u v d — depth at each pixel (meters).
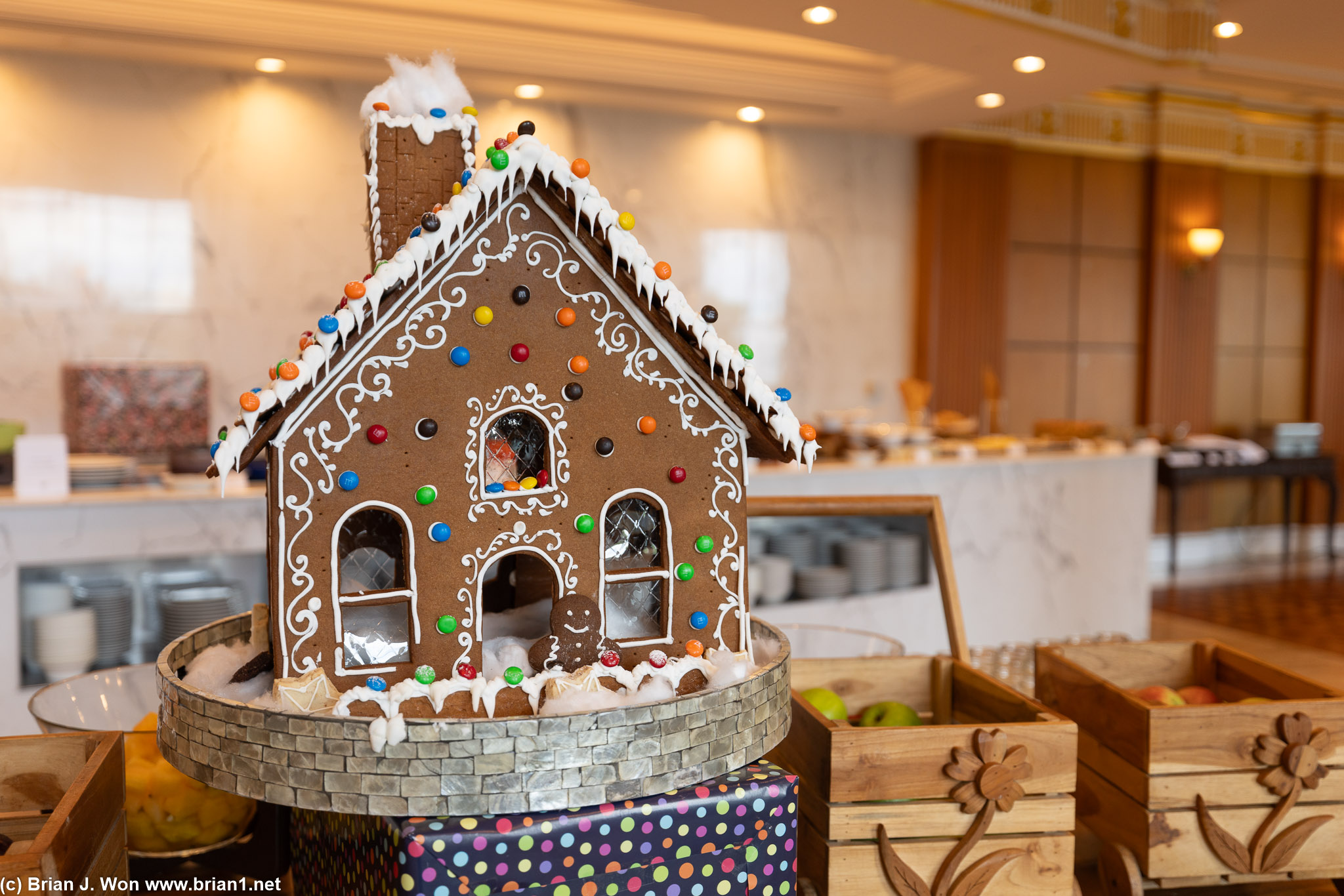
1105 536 4.97
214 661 1.06
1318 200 7.98
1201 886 1.36
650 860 0.91
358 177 5.30
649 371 1.06
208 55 4.73
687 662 1.03
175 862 1.12
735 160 6.22
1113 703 1.36
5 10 4.13
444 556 0.99
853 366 6.66
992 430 5.81
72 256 4.82
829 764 1.12
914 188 6.75
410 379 0.97
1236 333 7.88
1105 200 7.36
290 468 0.94
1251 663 1.55
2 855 0.82
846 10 4.12
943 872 1.13
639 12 5.10
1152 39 4.76
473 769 0.84
